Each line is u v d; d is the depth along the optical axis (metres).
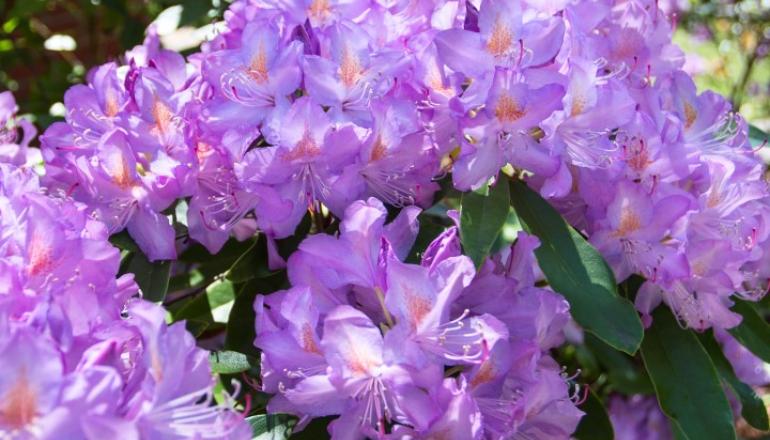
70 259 0.93
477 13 1.01
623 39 1.08
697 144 1.07
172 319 1.10
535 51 0.99
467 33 0.98
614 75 1.05
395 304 0.91
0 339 0.83
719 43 2.69
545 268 1.00
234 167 0.98
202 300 1.09
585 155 1.01
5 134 1.14
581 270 1.00
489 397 0.94
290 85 0.99
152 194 1.01
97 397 0.82
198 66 1.07
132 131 1.00
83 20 1.85
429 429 0.90
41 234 0.92
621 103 1.00
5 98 1.14
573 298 0.99
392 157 0.99
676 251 1.02
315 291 0.95
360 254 0.94
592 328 0.98
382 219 0.94
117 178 1.00
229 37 1.05
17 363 0.80
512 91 0.96
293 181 0.99
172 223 1.05
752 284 1.10
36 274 0.92
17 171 0.99
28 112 1.57
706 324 1.05
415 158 0.99
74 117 1.04
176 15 1.29
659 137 1.02
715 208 1.03
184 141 1.00
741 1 2.50
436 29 1.01
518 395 0.94
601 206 1.02
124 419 0.82
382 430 0.91
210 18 1.34
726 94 2.67
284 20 1.00
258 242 1.04
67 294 0.89
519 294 0.97
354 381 0.91
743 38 2.60
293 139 0.96
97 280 0.94
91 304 0.90
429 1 1.03
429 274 0.92
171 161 0.99
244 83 0.99
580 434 1.08
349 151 0.97
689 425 1.02
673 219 1.01
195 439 0.85
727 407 1.02
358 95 0.99
